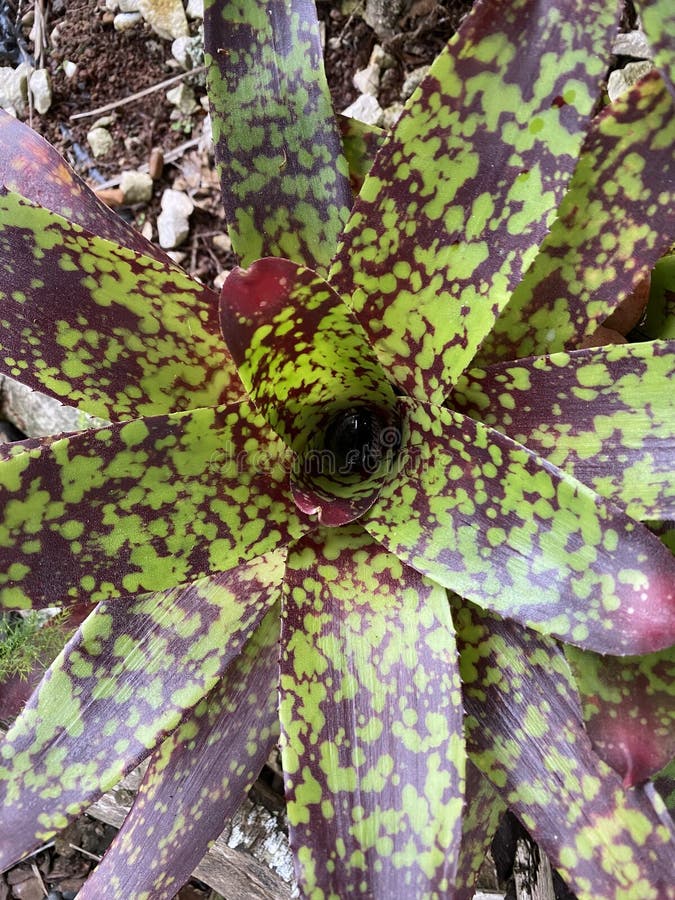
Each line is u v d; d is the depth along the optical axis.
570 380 0.25
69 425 0.49
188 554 0.25
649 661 0.25
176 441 0.24
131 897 0.28
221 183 0.27
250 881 0.36
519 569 0.23
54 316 0.26
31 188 0.30
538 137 0.22
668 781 0.27
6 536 0.22
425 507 0.25
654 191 0.25
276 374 0.24
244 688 0.30
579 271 0.26
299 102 0.27
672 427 0.24
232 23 0.27
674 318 0.32
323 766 0.24
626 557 0.22
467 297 0.24
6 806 0.27
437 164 0.23
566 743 0.25
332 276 0.25
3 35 0.54
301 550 0.26
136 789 0.38
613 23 0.21
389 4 0.48
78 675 0.28
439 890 0.22
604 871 0.24
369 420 0.29
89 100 0.53
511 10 0.21
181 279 0.26
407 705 0.24
